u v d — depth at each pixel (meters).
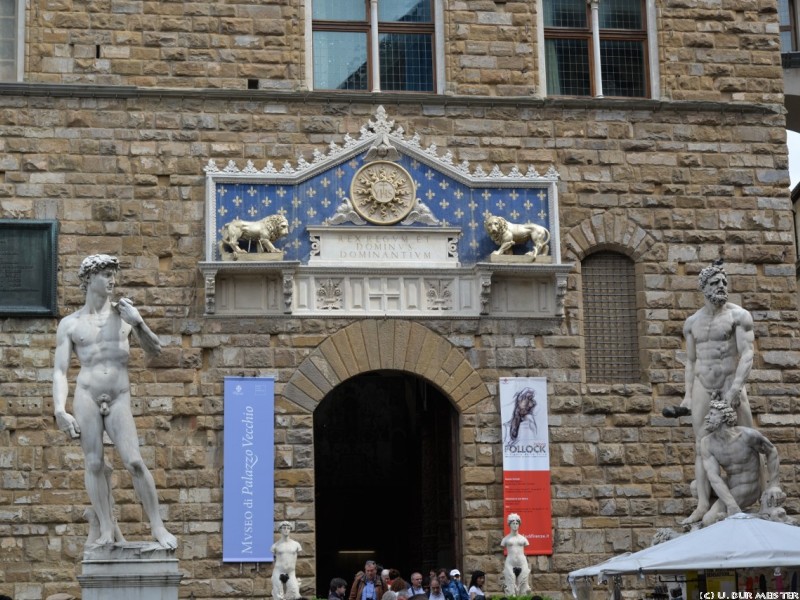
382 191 29.88
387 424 43.84
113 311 22.95
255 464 28.55
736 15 32.00
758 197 31.27
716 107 31.36
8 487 27.84
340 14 31.03
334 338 29.22
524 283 30.03
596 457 29.61
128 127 29.48
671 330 30.41
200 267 28.67
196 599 27.94
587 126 30.95
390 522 44.78
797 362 30.64
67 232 28.95
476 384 29.48
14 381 28.22
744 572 21.97
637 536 29.44
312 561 28.41
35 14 29.59
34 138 29.17
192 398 28.64
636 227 30.69
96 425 22.44
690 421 30.03
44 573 27.62
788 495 30.03
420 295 29.66
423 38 31.19
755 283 30.88
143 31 29.91
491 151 30.53
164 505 28.20
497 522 29.09
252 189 29.45
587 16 31.91
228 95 29.77
